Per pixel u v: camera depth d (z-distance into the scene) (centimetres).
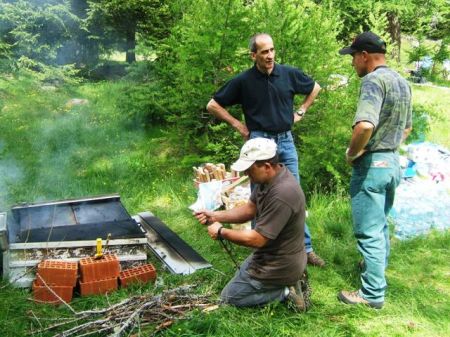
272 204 283
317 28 550
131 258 358
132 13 1164
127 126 752
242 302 312
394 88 306
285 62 533
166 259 385
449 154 621
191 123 590
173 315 306
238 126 394
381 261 321
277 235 287
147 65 816
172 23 804
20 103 809
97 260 337
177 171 584
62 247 344
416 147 572
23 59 864
